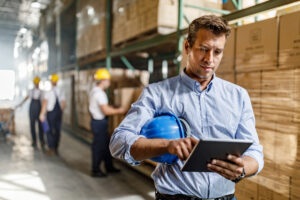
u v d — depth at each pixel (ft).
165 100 4.34
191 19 12.92
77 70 26.45
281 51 6.81
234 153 3.35
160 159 4.08
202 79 4.31
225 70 8.53
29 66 59.82
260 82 7.39
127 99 14.92
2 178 14.53
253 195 7.54
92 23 21.20
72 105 26.86
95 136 14.74
